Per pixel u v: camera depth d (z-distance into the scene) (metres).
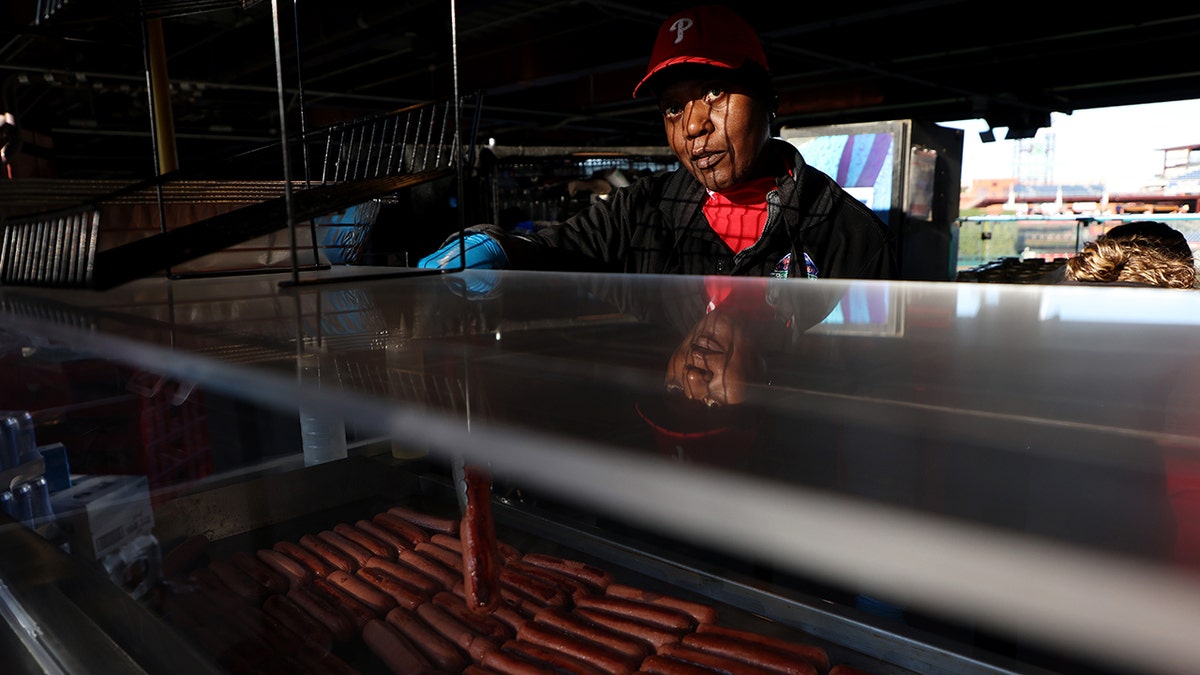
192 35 8.69
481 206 4.97
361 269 1.35
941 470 0.30
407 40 10.08
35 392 1.50
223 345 0.65
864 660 0.87
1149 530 0.23
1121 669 0.17
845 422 0.38
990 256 6.25
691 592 1.05
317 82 11.41
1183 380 0.47
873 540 0.24
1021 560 0.21
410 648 0.96
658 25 8.00
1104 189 10.78
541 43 10.55
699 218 1.88
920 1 6.73
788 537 0.26
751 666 0.87
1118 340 0.60
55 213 0.95
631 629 0.97
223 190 1.31
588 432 0.37
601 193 5.46
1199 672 0.16
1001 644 0.81
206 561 1.19
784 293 0.85
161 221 1.15
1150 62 9.48
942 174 4.86
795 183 1.72
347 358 0.58
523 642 0.98
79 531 1.13
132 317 0.80
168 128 2.06
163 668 0.81
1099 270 1.34
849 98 12.92
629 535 1.17
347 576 1.14
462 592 1.10
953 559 0.22
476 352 0.59
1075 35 8.00
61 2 1.47
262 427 1.47
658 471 0.32
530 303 0.84
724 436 0.36
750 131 1.62
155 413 1.42
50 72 5.95
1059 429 0.35
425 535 1.26
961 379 0.48
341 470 1.41
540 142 19.41
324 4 7.66
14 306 0.91
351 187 0.93
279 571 1.16
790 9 7.25
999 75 10.95
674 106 1.69
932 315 0.72
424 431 0.41
